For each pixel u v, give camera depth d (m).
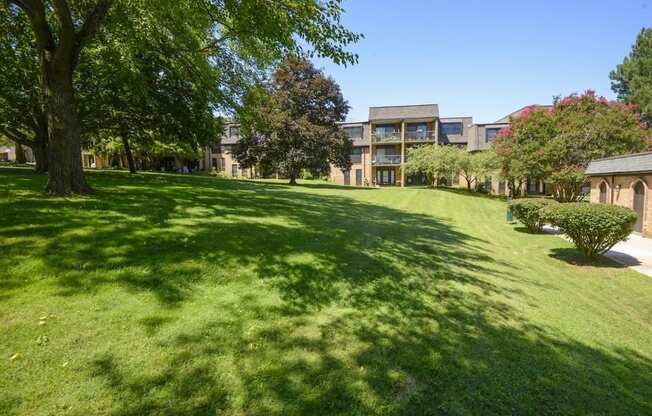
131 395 2.58
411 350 3.52
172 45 11.18
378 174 45.03
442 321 4.22
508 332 4.15
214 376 2.87
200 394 2.67
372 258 6.33
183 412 2.49
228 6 7.50
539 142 24.09
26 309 3.38
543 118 24.58
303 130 27.02
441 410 2.74
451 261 7.03
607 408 2.98
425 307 4.57
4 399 2.42
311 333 3.66
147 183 13.83
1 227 5.19
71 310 3.45
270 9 6.96
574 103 24.70
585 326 4.67
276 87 29.69
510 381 3.19
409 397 2.85
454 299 4.96
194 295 4.10
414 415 2.67
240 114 14.07
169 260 4.80
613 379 3.46
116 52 10.89
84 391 2.57
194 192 11.77
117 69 12.55
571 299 5.77
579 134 22.48
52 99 7.96
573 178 22.28
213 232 6.35
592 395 3.14
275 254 5.71
